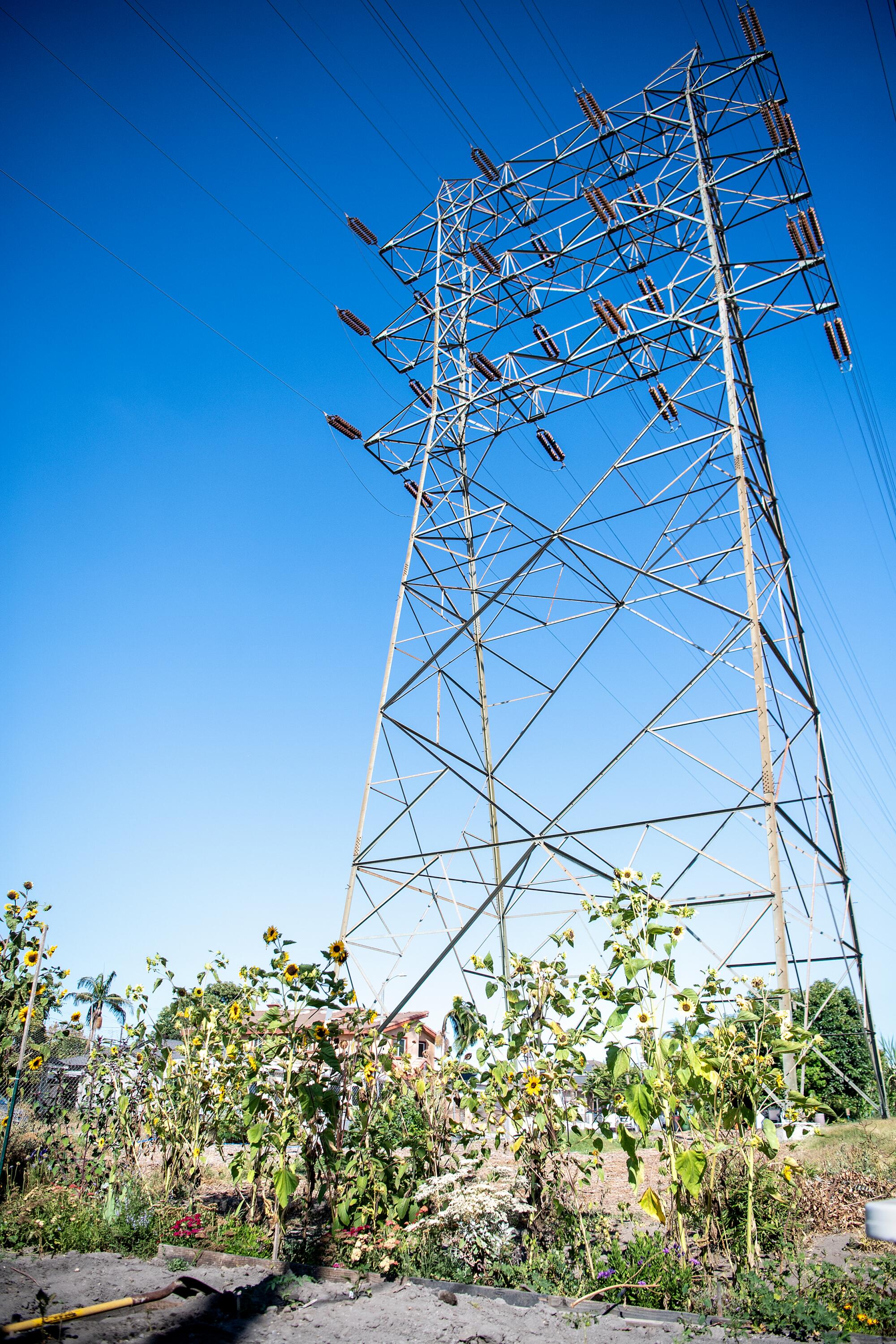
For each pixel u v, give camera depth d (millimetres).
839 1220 7852
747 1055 7266
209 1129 10062
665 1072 6871
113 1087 10727
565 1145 7750
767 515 15117
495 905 17156
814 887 12117
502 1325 5996
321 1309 6336
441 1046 10180
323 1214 9062
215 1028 10023
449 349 19656
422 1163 8914
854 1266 6707
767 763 11344
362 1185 7984
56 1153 10016
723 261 16234
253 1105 7906
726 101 16297
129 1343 5414
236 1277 7168
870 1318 5598
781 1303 5875
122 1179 9430
